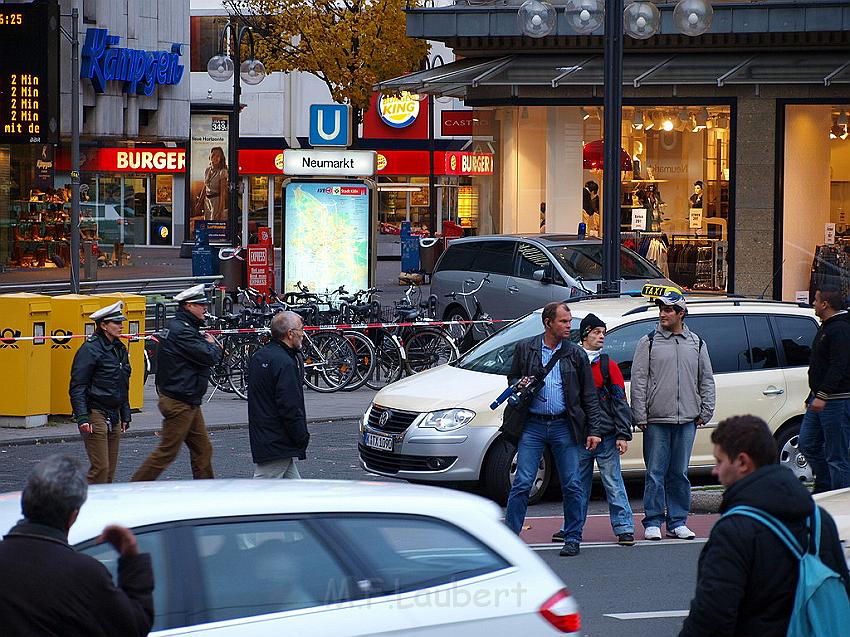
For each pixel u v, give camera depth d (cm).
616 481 3288
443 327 6950
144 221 17388
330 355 6147
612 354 3825
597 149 8225
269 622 1502
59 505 1384
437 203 16288
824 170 7769
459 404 3700
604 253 5112
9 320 5006
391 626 1551
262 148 17062
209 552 1520
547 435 3150
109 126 10506
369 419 3884
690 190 7944
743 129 7812
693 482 4184
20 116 7725
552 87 8200
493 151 8438
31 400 5028
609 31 5078
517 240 6981
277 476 3234
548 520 3594
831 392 3434
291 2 13012
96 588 1362
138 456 4550
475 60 8425
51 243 11888
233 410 5656
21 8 7719
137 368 5469
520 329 4141
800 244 7825
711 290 7925
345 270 7956
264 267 9681
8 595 1346
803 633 1448
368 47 12875
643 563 3098
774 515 1473
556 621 1636
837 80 7425
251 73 9756
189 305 3572
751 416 1557
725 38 7769
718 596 1449
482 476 3719
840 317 3447
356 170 7900
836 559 1498
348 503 1612
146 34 10988
